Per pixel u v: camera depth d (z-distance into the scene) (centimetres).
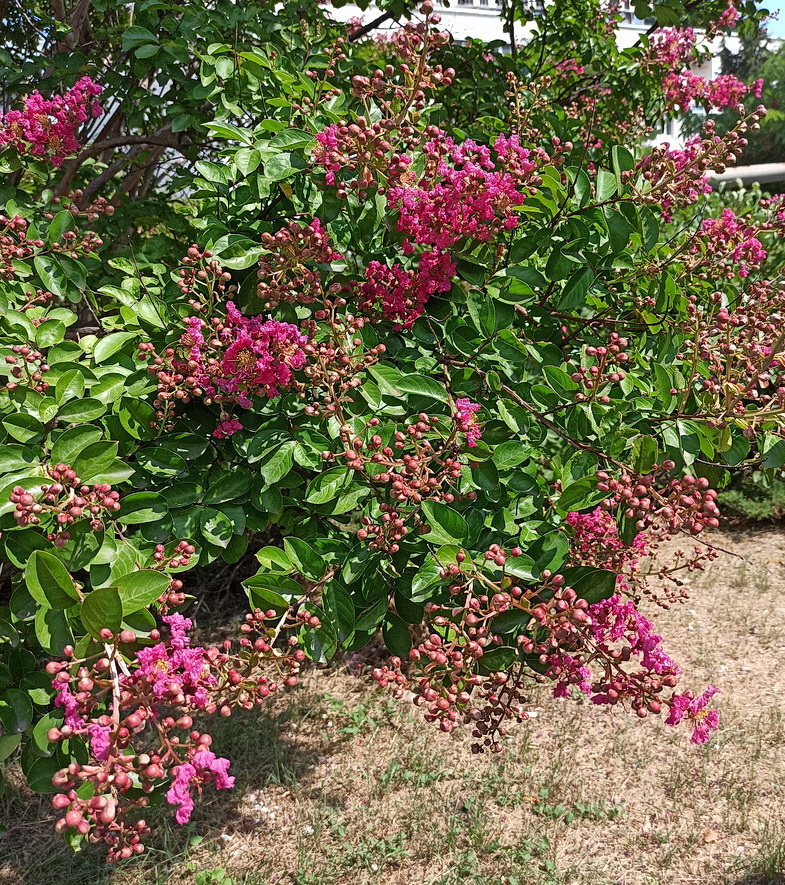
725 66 1933
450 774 369
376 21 412
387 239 234
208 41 293
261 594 201
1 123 276
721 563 631
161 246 307
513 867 310
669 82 418
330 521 265
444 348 248
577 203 246
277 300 220
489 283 240
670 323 250
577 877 306
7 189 299
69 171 330
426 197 212
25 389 205
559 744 393
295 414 234
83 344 250
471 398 241
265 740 395
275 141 221
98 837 157
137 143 345
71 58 329
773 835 327
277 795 355
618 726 411
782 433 197
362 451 219
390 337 249
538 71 461
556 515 229
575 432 217
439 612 207
